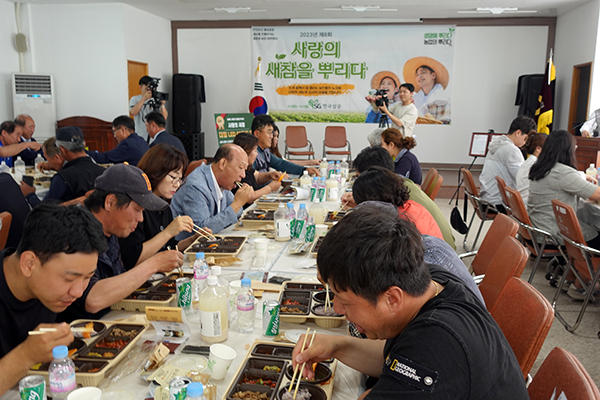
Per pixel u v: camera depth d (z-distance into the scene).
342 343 1.22
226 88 8.76
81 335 1.34
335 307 0.91
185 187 2.75
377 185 1.97
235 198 2.77
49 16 7.18
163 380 1.10
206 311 1.37
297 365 1.15
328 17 8.25
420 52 8.25
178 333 1.40
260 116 4.52
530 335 1.24
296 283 1.80
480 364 0.80
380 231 0.83
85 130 7.25
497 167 4.60
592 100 6.64
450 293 0.92
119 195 1.64
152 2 7.08
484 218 4.45
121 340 1.35
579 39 7.03
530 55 8.06
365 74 8.45
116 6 7.06
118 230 1.69
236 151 2.83
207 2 7.05
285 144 8.51
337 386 1.20
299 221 2.47
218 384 1.17
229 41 8.60
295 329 1.49
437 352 0.80
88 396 0.97
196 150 8.32
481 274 2.38
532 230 3.35
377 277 0.81
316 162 5.53
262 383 1.15
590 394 0.85
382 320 0.86
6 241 2.75
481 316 0.88
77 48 7.23
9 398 1.09
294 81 8.60
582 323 3.12
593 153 5.36
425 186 4.89
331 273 0.84
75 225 1.07
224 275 1.98
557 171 3.41
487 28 8.07
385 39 8.29
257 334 1.45
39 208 1.08
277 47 8.53
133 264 1.90
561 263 3.73
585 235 3.35
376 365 1.20
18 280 1.17
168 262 1.63
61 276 1.07
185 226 2.08
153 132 5.16
